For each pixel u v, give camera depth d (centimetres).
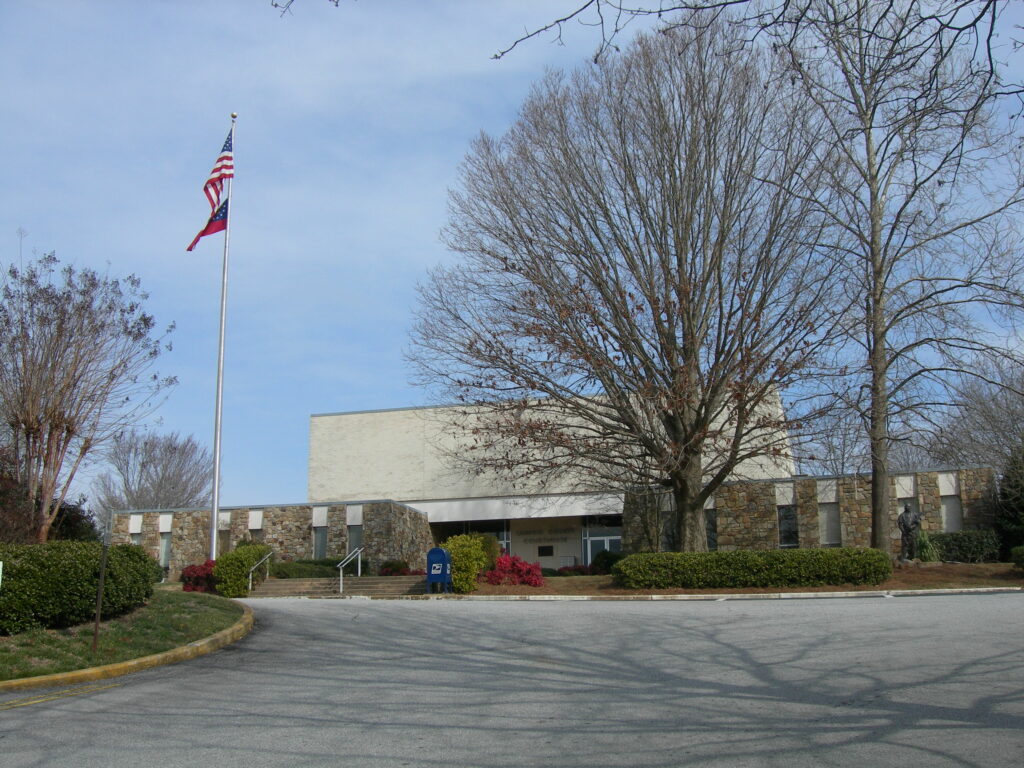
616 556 3177
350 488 4038
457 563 2442
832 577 2233
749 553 2298
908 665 1000
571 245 2362
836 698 864
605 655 1179
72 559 1316
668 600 2112
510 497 3653
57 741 787
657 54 2375
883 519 2402
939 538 2828
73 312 2527
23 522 2356
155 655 1215
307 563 3200
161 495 6031
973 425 3033
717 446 2598
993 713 777
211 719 867
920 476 3017
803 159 2248
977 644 1102
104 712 908
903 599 1795
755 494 3161
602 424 2370
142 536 3641
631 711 848
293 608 1891
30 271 2545
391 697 954
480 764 687
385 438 4056
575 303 2288
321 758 715
